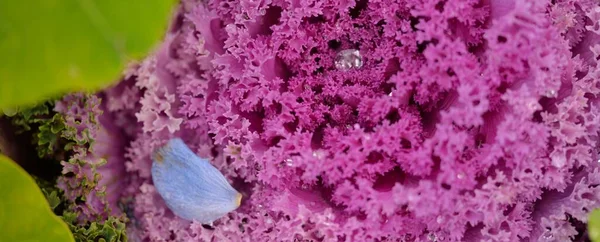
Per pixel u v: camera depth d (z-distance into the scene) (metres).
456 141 0.22
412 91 0.23
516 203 0.23
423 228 0.23
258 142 0.24
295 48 0.23
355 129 0.23
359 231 0.23
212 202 0.24
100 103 0.25
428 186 0.22
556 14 0.23
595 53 0.23
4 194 0.21
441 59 0.22
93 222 0.24
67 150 0.25
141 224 0.25
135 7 0.18
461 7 0.22
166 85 0.25
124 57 0.18
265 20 0.24
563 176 0.23
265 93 0.23
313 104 0.24
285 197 0.23
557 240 0.23
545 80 0.22
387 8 0.23
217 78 0.24
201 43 0.24
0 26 0.18
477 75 0.22
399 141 0.22
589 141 0.23
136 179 0.25
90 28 0.18
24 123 0.25
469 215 0.22
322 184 0.24
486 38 0.22
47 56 0.18
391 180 0.23
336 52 0.24
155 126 0.24
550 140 0.23
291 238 0.23
